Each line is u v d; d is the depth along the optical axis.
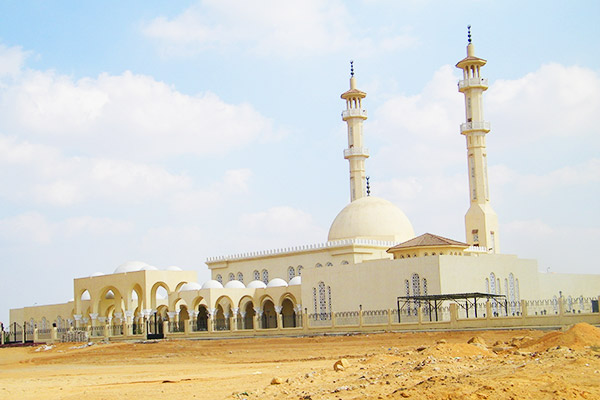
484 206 90.12
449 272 72.25
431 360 29.33
